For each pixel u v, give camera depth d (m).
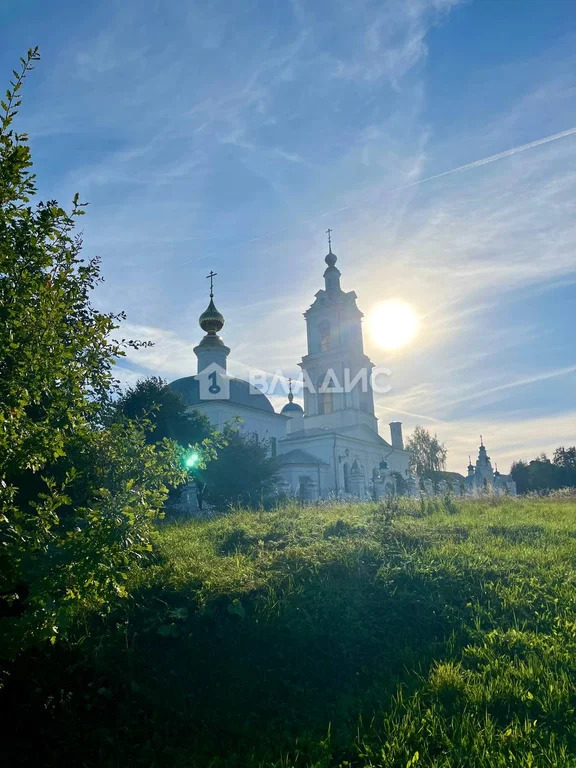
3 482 4.80
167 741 5.59
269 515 12.93
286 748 5.39
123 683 6.11
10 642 4.67
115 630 6.83
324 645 7.05
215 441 6.80
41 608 4.82
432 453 85.06
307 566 8.54
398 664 6.70
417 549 9.73
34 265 5.48
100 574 5.04
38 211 5.68
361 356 58.06
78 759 5.29
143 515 5.47
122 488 5.73
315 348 58.53
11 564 4.90
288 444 53.53
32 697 5.76
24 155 5.20
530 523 12.52
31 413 6.60
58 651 6.32
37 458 4.90
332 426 56.41
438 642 7.06
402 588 8.20
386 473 54.84
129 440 6.23
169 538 10.65
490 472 106.38
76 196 5.83
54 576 5.00
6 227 5.25
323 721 5.85
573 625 7.01
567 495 21.72
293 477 47.84
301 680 6.55
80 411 5.65
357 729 5.49
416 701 5.77
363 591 8.13
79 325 5.89
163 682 6.25
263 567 8.57
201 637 6.91
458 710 5.57
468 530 11.55
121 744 5.48
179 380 51.34
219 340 52.06
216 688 6.29
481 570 8.73
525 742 5.00
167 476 6.14
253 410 50.56
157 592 7.66
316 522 11.63
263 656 6.78
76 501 7.36
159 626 6.93
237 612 7.21
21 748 5.30
